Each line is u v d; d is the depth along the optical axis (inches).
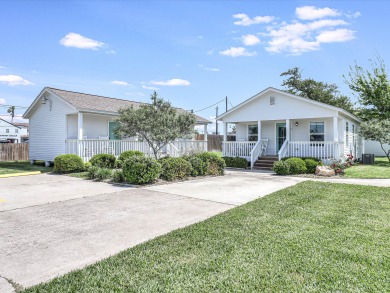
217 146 1298.0
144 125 437.7
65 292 113.4
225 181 419.8
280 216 220.1
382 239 169.5
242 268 132.6
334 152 559.8
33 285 120.3
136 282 120.8
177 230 187.5
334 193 313.0
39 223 208.4
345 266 134.2
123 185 374.0
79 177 455.2
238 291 113.5
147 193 319.9
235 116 701.3
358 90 926.4
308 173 513.7
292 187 353.4
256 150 642.2
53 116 626.5
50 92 621.3
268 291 113.3
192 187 361.7
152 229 193.8
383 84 876.6
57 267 137.9
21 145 839.7
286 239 169.5
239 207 250.7
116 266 135.8
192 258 144.1
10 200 285.7
